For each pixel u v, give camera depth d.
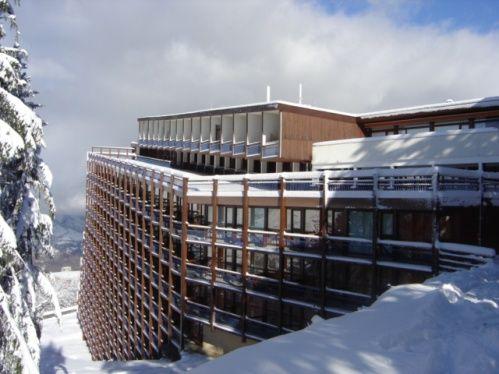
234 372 5.08
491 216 19.52
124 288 39.50
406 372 5.10
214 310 23.66
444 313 6.85
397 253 17.78
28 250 18.67
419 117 27.23
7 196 18.08
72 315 72.44
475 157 21.03
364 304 17.92
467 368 5.12
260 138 30.83
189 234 25.69
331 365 5.26
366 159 25.39
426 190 16.19
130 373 25.38
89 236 58.81
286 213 21.80
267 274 22.70
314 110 28.94
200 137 38.44
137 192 35.41
